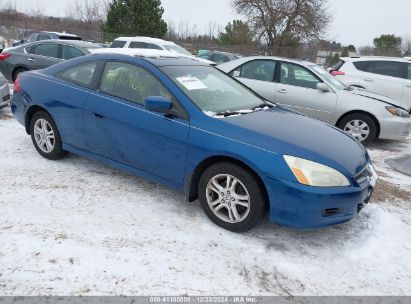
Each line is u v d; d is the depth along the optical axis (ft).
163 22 111.86
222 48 112.37
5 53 32.76
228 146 10.87
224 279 9.41
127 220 11.71
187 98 12.10
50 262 9.49
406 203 14.70
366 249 11.17
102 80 13.87
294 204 10.24
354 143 12.51
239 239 11.13
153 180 12.82
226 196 11.35
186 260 10.00
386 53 117.80
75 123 14.32
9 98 23.70
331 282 9.64
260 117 12.50
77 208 12.20
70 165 15.64
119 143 13.21
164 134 11.98
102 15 150.30
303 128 12.23
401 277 10.06
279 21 114.73
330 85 23.50
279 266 10.07
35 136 16.03
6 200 12.35
